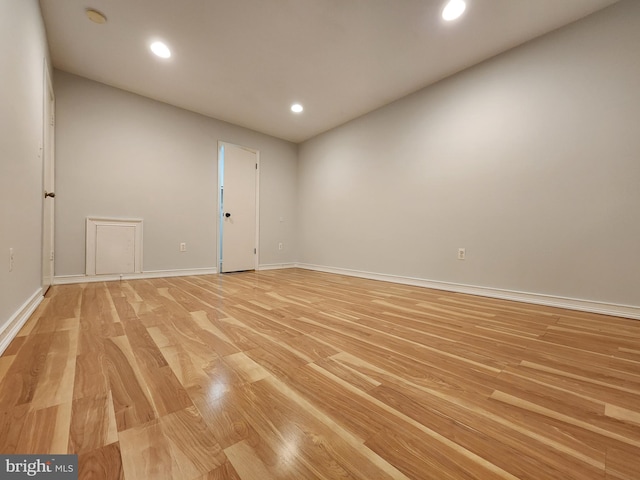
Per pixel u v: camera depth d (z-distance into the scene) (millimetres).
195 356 1186
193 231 3670
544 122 2197
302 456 648
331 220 4199
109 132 3023
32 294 1776
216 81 2930
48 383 945
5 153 1227
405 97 3191
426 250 2988
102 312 1827
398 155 3275
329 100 3318
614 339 1449
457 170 2729
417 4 1929
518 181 2332
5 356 1150
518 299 2322
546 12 1981
